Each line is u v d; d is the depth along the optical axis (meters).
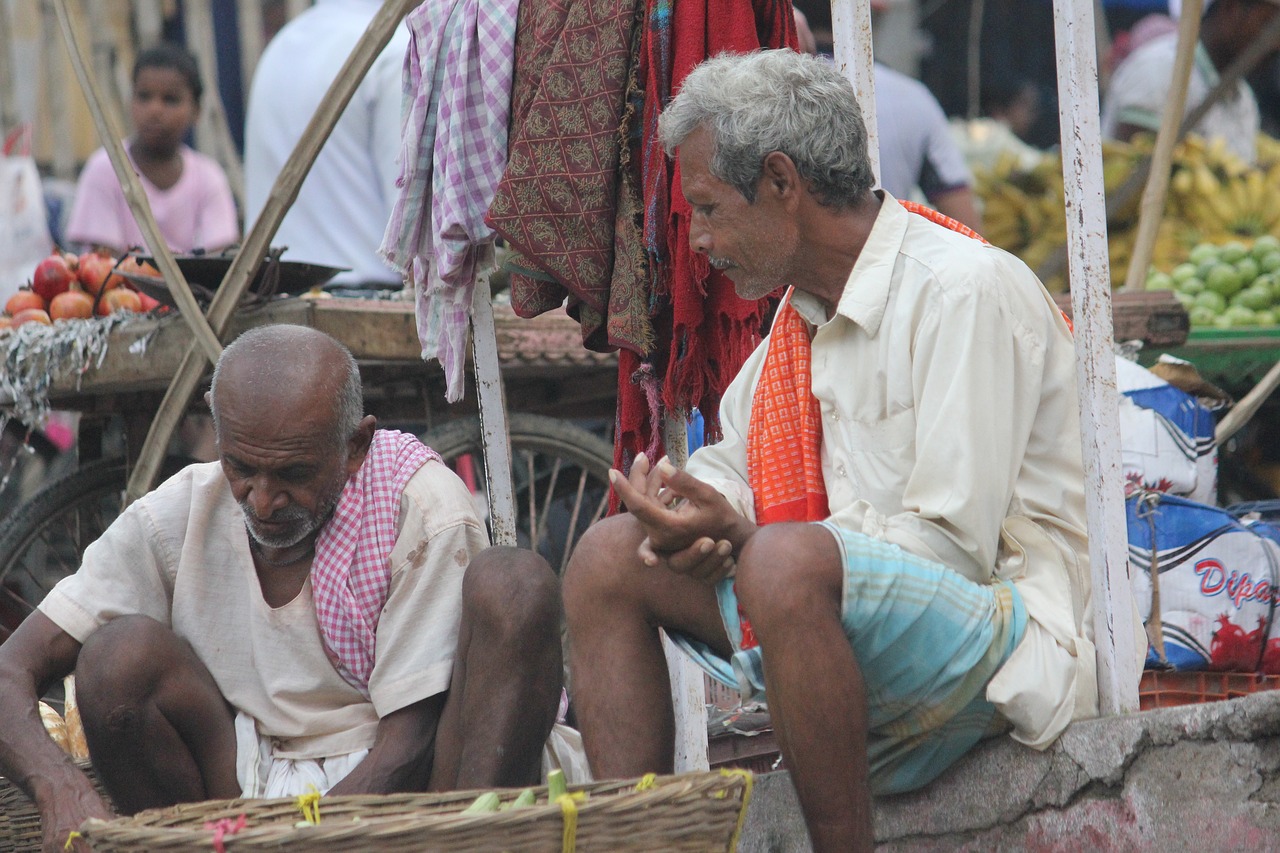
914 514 9.30
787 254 9.93
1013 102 32.22
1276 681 11.99
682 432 11.55
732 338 11.15
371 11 21.27
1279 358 17.80
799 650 8.55
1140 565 11.97
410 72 12.55
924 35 32.16
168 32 28.59
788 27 11.66
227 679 10.56
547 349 16.70
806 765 8.59
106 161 23.14
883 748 9.79
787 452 10.22
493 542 12.77
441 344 12.49
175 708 10.12
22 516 16.97
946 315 9.49
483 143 11.96
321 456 10.08
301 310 15.48
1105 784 9.13
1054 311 10.06
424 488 10.58
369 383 17.50
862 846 8.56
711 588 9.54
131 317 16.70
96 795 9.84
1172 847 8.80
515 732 9.80
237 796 10.38
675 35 11.27
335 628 10.41
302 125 20.38
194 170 23.67
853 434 9.88
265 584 10.69
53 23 27.81
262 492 9.98
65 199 27.16
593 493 19.09
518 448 17.34
